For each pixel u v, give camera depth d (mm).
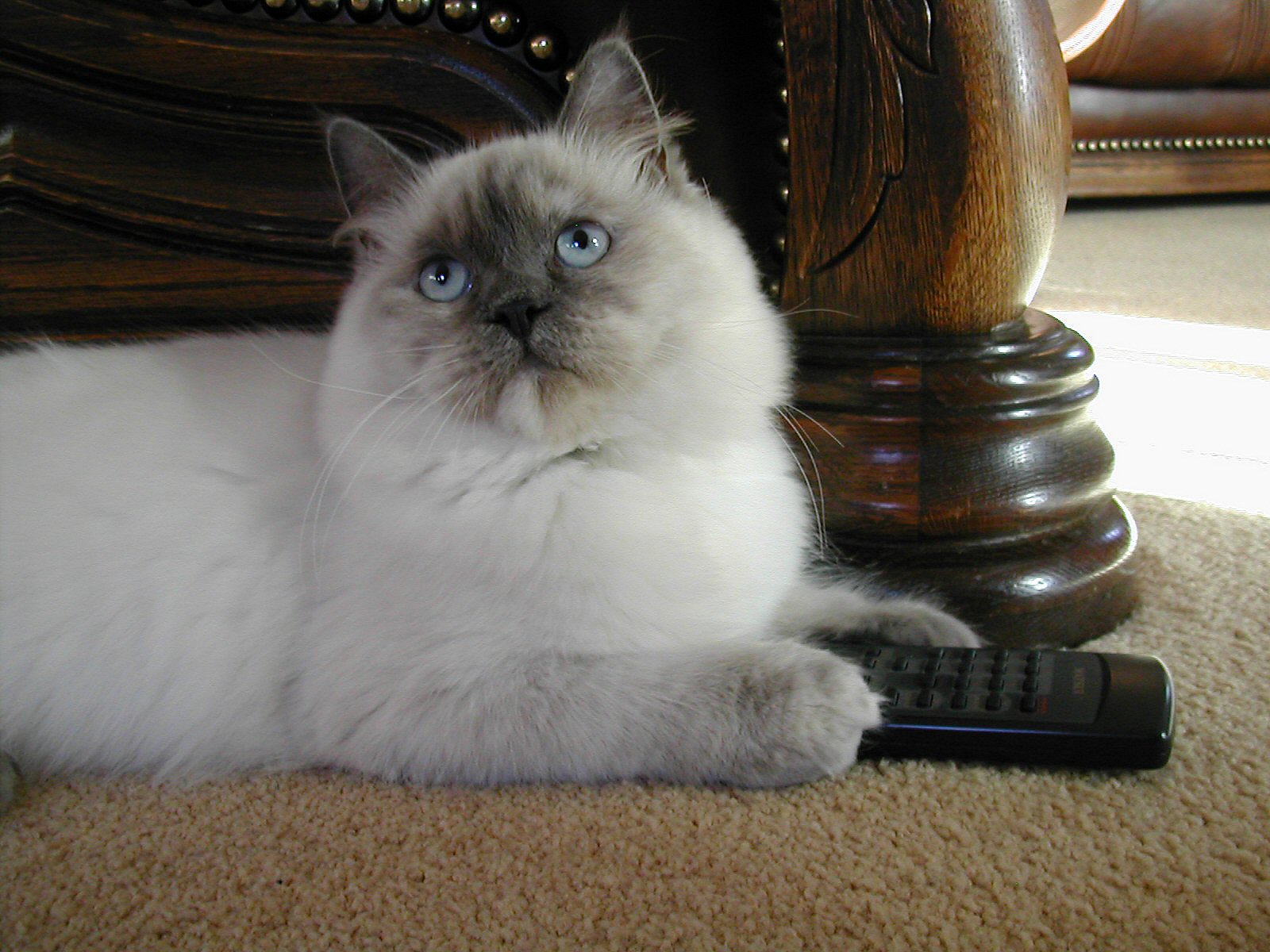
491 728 902
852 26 1031
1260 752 893
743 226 1194
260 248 1345
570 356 911
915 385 1120
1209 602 1203
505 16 1222
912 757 917
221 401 1100
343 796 924
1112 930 693
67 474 1038
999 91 1029
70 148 1308
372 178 1102
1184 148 3957
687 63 1166
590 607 919
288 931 740
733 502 1004
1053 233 1134
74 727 1021
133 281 1358
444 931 730
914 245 1088
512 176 1009
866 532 1169
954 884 746
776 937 704
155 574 1012
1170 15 3703
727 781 895
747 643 954
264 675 1009
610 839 822
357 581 962
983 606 1133
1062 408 1146
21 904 785
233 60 1252
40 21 1248
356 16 1237
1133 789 854
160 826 895
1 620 1008
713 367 976
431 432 949
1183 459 1676
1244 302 2572
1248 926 689
